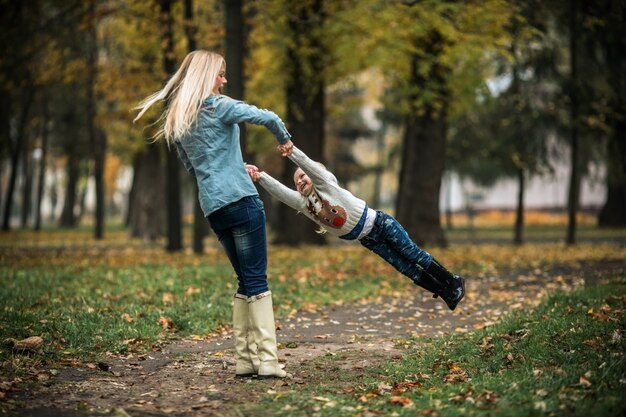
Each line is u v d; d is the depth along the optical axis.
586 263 14.76
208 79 5.40
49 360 5.97
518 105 22.56
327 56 20.38
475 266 14.48
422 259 5.50
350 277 12.53
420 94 18.86
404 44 16.53
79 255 17.45
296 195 5.54
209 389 5.20
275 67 21.02
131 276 11.80
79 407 4.65
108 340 6.82
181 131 5.29
